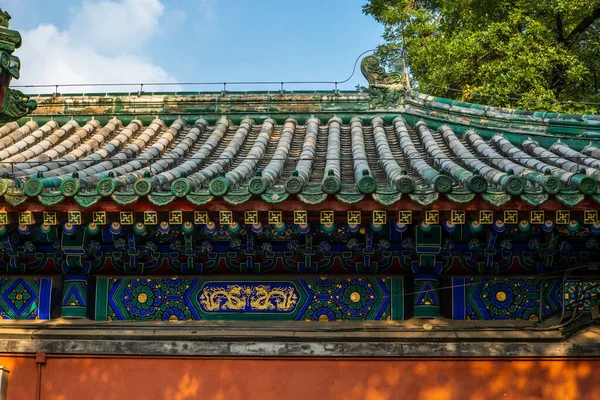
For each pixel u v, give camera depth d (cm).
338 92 1208
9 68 858
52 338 902
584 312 901
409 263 912
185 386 892
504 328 891
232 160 1029
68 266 921
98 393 894
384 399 878
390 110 1189
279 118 1206
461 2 2238
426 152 1040
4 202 764
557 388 875
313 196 753
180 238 900
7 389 896
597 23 2209
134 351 895
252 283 927
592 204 743
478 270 911
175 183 753
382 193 750
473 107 1128
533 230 884
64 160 1017
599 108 2094
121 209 775
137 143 1112
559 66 2123
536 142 1070
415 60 2205
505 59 2058
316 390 884
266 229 888
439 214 788
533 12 2206
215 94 1216
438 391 878
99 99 1209
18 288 936
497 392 876
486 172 849
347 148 1086
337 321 912
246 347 891
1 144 1118
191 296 927
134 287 931
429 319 907
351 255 905
